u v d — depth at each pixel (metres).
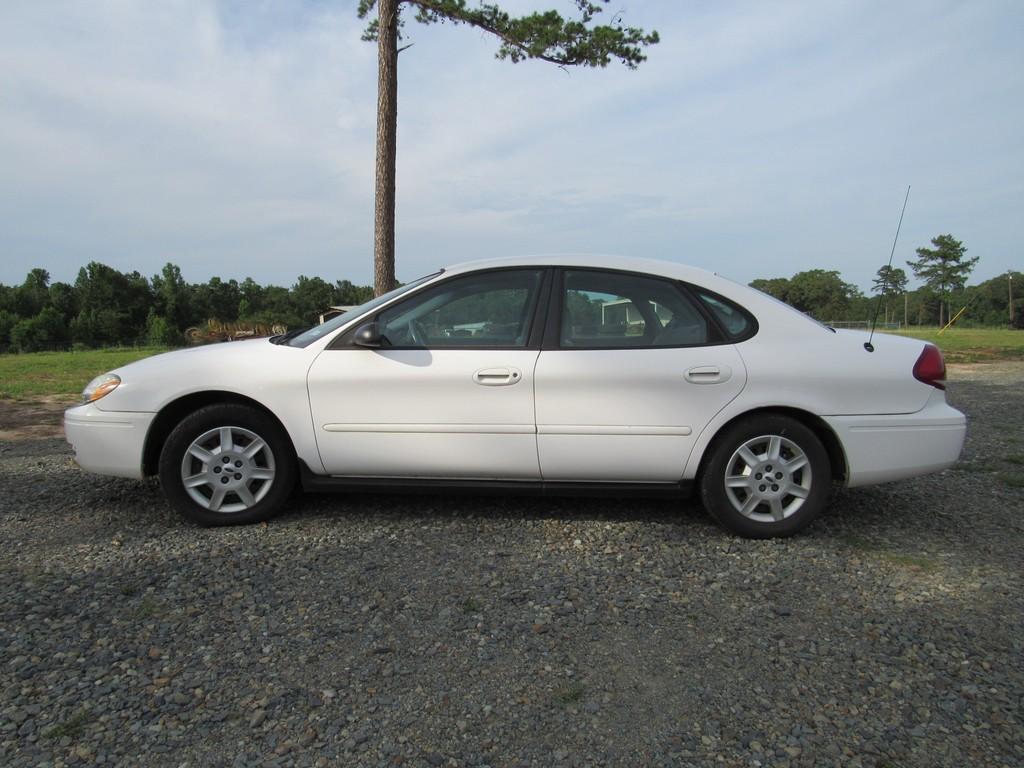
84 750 1.97
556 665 2.48
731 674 2.44
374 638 2.65
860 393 3.69
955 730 2.12
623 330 3.81
